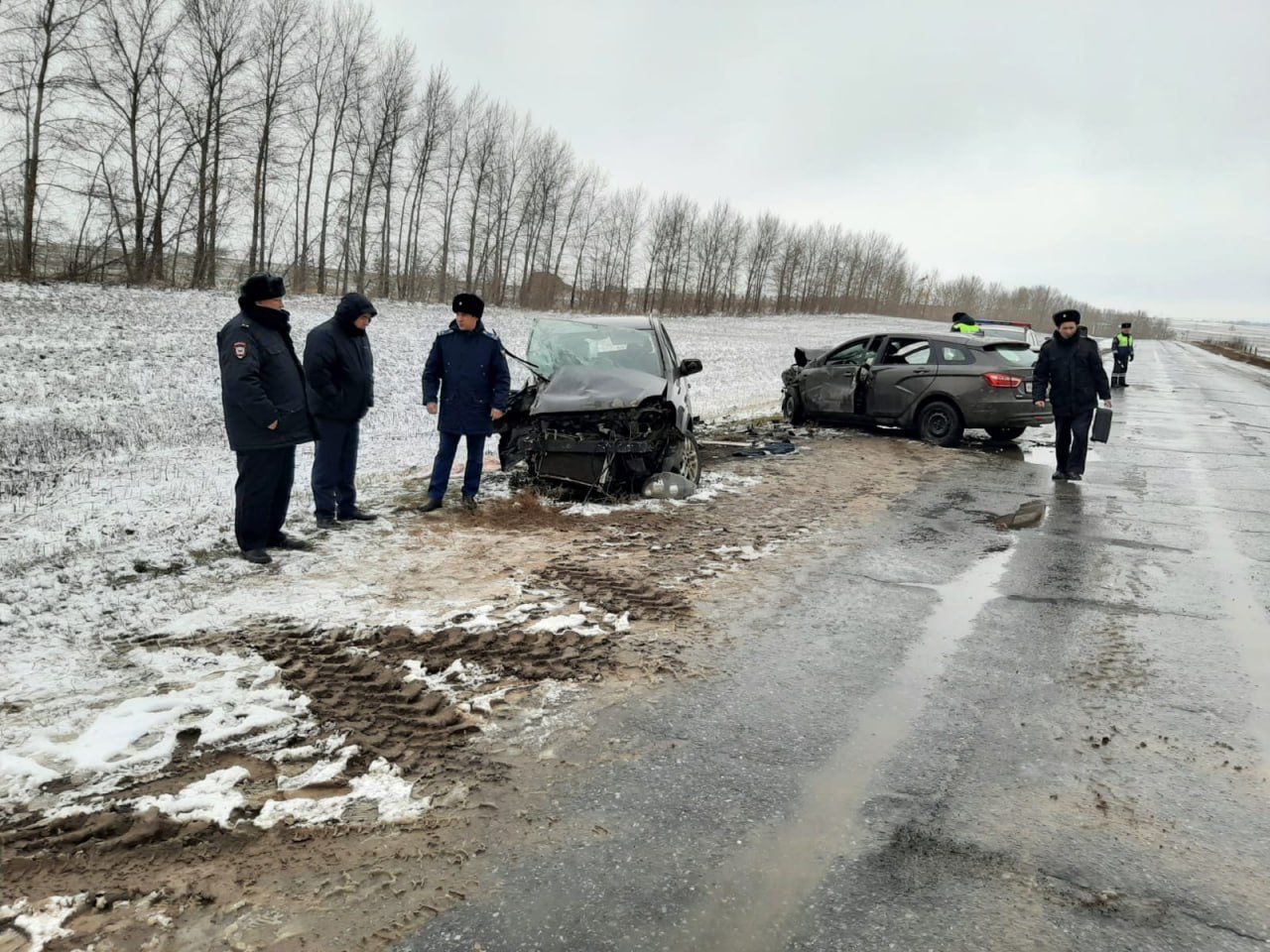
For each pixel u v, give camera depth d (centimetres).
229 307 2694
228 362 522
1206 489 860
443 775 295
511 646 414
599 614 463
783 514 717
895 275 12875
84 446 1134
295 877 240
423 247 5650
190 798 277
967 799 284
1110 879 242
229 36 3678
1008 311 16662
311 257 4866
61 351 1733
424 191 5491
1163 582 540
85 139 3094
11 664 381
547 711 347
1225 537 659
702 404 1841
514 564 553
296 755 307
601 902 229
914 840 260
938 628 453
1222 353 6094
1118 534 668
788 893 233
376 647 409
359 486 823
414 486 814
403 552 577
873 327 7850
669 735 328
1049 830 267
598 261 7775
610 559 569
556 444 735
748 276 10094
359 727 328
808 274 11025
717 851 253
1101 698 368
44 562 539
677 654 409
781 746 321
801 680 382
